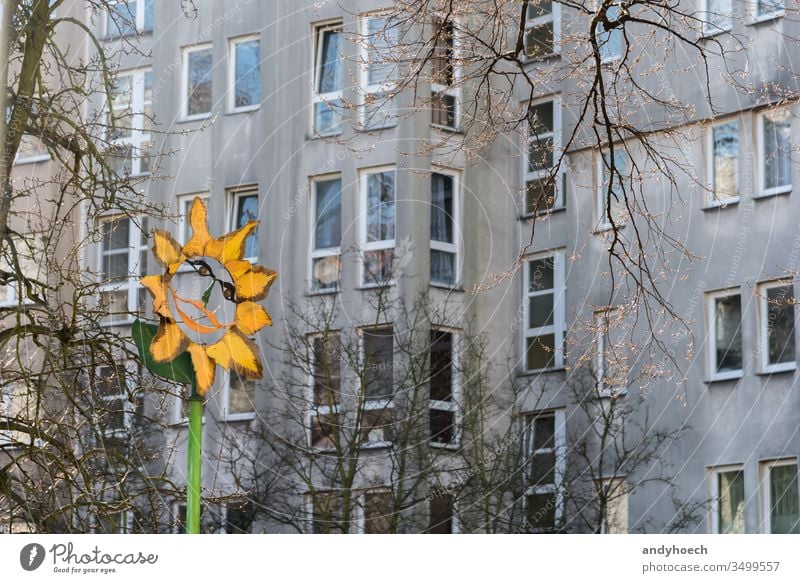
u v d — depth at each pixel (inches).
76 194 530.9
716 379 783.1
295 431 797.2
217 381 796.0
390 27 469.4
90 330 506.9
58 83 599.2
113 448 528.7
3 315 507.5
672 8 458.0
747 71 514.6
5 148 511.5
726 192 773.9
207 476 770.8
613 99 482.9
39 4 530.9
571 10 577.3
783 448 762.8
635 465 773.3
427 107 483.8
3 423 487.5
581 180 803.4
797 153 756.0
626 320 553.6
